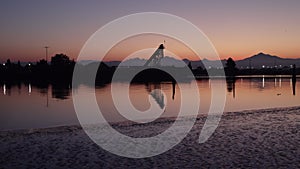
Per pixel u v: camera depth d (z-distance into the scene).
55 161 8.39
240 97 27.98
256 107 20.91
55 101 25.27
